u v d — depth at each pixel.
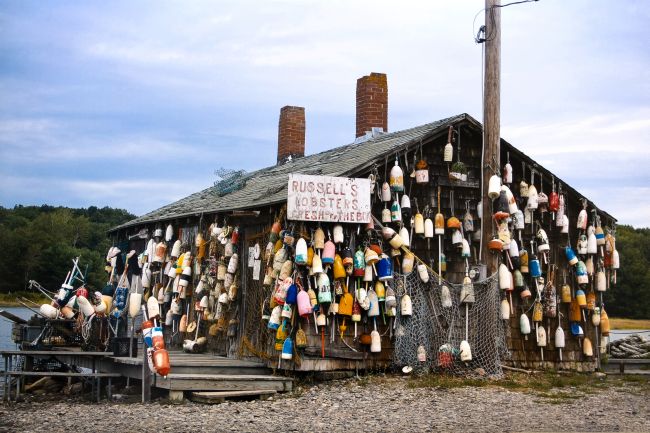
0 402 13.02
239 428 9.32
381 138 17.61
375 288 13.73
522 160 15.41
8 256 67.06
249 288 15.06
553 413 10.20
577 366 15.68
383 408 10.69
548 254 15.60
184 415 10.44
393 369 13.99
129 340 13.96
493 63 13.97
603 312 16.25
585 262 16.08
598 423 9.45
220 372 13.48
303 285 13.37
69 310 14.81
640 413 10.30
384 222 14.05
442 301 13.96
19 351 13.52
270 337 13.94
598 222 16.06
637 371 16.08
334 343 13.49
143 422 9.88
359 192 13.52
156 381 12.32
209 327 16.75
